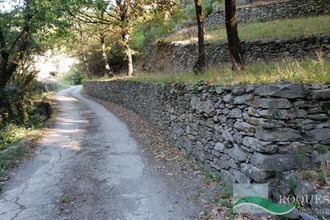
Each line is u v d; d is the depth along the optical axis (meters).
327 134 4.36
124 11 17.02
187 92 7.60
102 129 12.39
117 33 21.08
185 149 7.85
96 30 21.77
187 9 22.97
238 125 5.04
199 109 6.78
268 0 24.36
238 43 7.70
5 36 14.91
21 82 16.67
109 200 5.41
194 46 17.95
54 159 8.20
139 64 27.30
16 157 8.18
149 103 12.44
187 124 7.67
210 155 6.30
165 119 9.83
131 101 16.50
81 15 16.84
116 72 32.41
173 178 6.28
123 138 10.47
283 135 4.30
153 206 5.07
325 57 11.98
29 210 5.16
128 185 6.07
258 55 14.34
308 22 16.50
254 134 4.56
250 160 4.68
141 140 10.03
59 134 11.69
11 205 5.39
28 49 17.17
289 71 5.20
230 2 7.57
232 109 5.27
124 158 8.00
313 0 19.27
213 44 16.42
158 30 27.14
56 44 22.39
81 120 15.07
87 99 27.73
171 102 9.06
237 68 7.14
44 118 15.63
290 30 15.34
